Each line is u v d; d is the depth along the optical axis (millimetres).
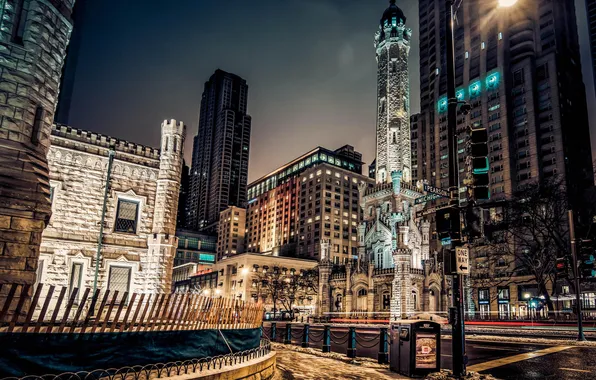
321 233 147125
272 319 79812
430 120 143250
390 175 74750
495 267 83125
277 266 119500
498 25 126688
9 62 14648
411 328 14758
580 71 131000
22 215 13836
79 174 30453
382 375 14930
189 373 10305
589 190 86125
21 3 15359
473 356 19969
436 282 62875
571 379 14188
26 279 13586
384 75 80188
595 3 172000
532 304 61500
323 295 73375
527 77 117625
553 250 54125
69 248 29047
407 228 61969
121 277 30984
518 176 113875
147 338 10195
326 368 16625
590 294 60125
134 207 32562
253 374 12594
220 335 12586
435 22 149750
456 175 14812
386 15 82375
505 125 117125
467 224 14258
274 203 179625
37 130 15219
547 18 121875
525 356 19750
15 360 7980
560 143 109625
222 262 125125
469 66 131250
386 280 63594
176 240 33188
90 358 9039
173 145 34312
